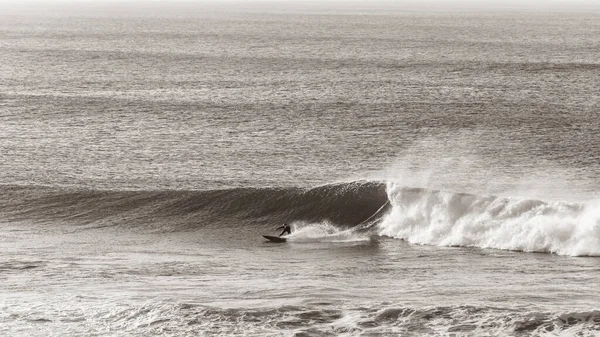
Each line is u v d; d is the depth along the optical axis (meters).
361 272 72.12
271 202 102.06
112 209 104.31
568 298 57.00
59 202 106.81
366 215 96.81
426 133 177.50
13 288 62.75
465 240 86.56
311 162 147.38
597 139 168.25
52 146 159.62
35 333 46.75
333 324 47.06
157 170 139.50
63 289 62.12
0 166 139.88
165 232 97.38
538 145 161.75
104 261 77.56
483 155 152.25
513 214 86.88
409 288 62.47
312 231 95.62
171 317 48.81
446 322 46.56
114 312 50.62
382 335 44.84
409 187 96.25
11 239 91.31
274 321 47.81
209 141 167.38
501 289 61.75
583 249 79.88
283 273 71.44
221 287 62.69
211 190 105.88
